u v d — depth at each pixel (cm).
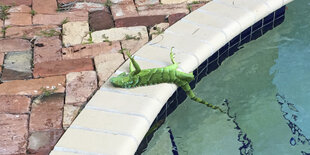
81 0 486
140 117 337
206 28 430
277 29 486
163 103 358
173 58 390
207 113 399
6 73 390
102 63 399
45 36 433
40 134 335
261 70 438
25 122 345
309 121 392
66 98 364
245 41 462
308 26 485
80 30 440
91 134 324
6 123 343
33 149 324
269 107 404
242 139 376
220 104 407
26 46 421
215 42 415
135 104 348
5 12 464
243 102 411
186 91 386
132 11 467
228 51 446
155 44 413
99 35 433
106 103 350
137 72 367
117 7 474
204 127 387
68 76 387
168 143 371
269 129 387
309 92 418
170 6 473
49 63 401
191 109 403
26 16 460
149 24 446
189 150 365
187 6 472
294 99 412
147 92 359
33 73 390
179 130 383
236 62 450
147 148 366
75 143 318
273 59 450
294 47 463
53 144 328
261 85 423
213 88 421
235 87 423
